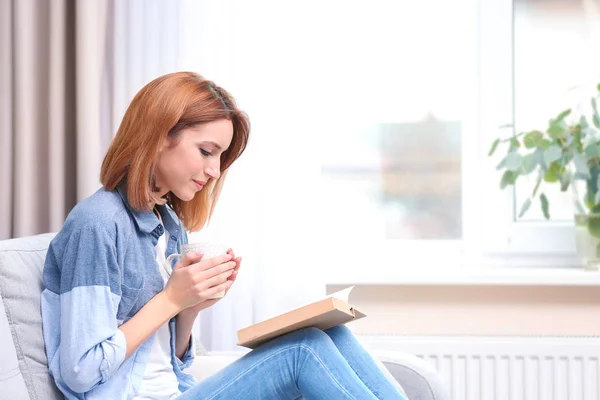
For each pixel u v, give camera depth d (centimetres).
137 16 279
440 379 224
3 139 282
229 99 187
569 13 302
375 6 307
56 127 280
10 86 283
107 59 286
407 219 309
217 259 179
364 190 309
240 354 266
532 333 291
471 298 293
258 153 279
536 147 287
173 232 196
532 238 302
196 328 275
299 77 278
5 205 282
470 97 305
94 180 279
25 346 170
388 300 296
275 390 170
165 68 280
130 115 177
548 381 279
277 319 170
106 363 163
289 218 279
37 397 169
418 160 308
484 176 305
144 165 173
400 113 308
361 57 308
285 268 279
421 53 307
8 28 282
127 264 175
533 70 304
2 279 170
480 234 306
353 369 179
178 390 189
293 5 278
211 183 200
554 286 290
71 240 168
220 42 280
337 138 309
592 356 275
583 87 301
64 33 283
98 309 164
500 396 278
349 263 309
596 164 281
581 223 285
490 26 303
